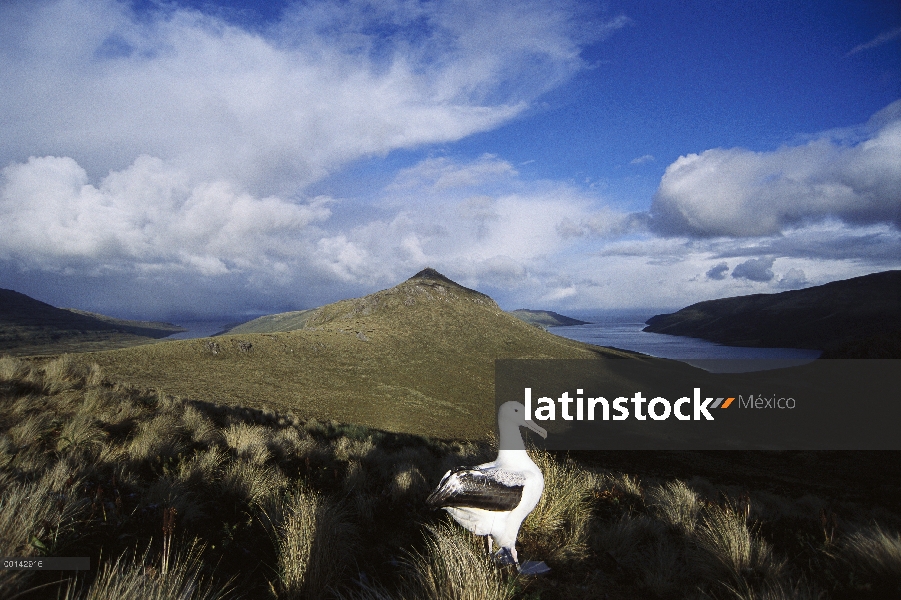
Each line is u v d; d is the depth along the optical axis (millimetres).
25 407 7473
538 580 4262
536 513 5477
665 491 8266
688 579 4676
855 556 4480
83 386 10273
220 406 15203
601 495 7238
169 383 38531
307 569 3607
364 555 4496
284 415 19953
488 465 4406
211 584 3297
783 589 3895
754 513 7188
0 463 4762
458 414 52094
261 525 4617
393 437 19734
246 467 5926
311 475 7008
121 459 5750
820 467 34219
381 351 80125
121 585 2855
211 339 63188
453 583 3396
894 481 29250
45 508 3625
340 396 49938
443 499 4000
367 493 6301
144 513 4246
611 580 4531
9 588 2779
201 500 5055
